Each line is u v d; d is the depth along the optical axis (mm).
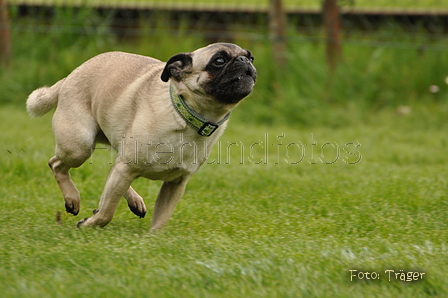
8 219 7078
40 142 11297
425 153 11695
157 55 15711
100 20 16906
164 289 4945
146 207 8125
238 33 16203
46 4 16766
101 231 6551
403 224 7270
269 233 6840
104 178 9344
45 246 5945
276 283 5172
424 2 16875
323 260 5672
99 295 4754
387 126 14234
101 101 6715
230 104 6152
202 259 5656
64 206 7898
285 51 15398
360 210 7828
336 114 14578
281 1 15219
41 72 15789
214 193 8844
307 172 10320
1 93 15633
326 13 15109
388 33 15773
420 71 15211
